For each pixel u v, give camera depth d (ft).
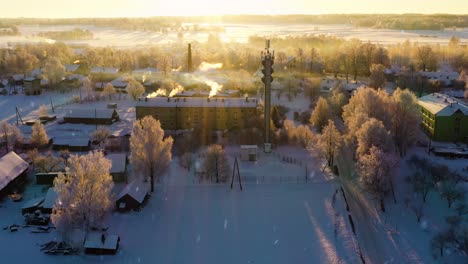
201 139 550.77
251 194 424.05
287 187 437.99
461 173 443.73
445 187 390.83
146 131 417.69
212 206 400.88
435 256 323.37
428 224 367.45
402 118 504.84
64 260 319.88
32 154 479.82
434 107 563.48
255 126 583.17
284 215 385.09
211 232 359.66
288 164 490.49
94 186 333.42
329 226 366.84
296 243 344.08
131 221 375.04
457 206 382.63
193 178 454.40
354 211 390.63
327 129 480.64
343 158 507.30
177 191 428.56
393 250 334.24
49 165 458.50
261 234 356.79
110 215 382.83
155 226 368.07
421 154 504.43
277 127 604.08
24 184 436.35
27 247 334.65
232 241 347.36
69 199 328.29
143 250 334.24
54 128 629.51
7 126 528.63
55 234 351.87
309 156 513.86
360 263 318.45
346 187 436.76
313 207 398.21
